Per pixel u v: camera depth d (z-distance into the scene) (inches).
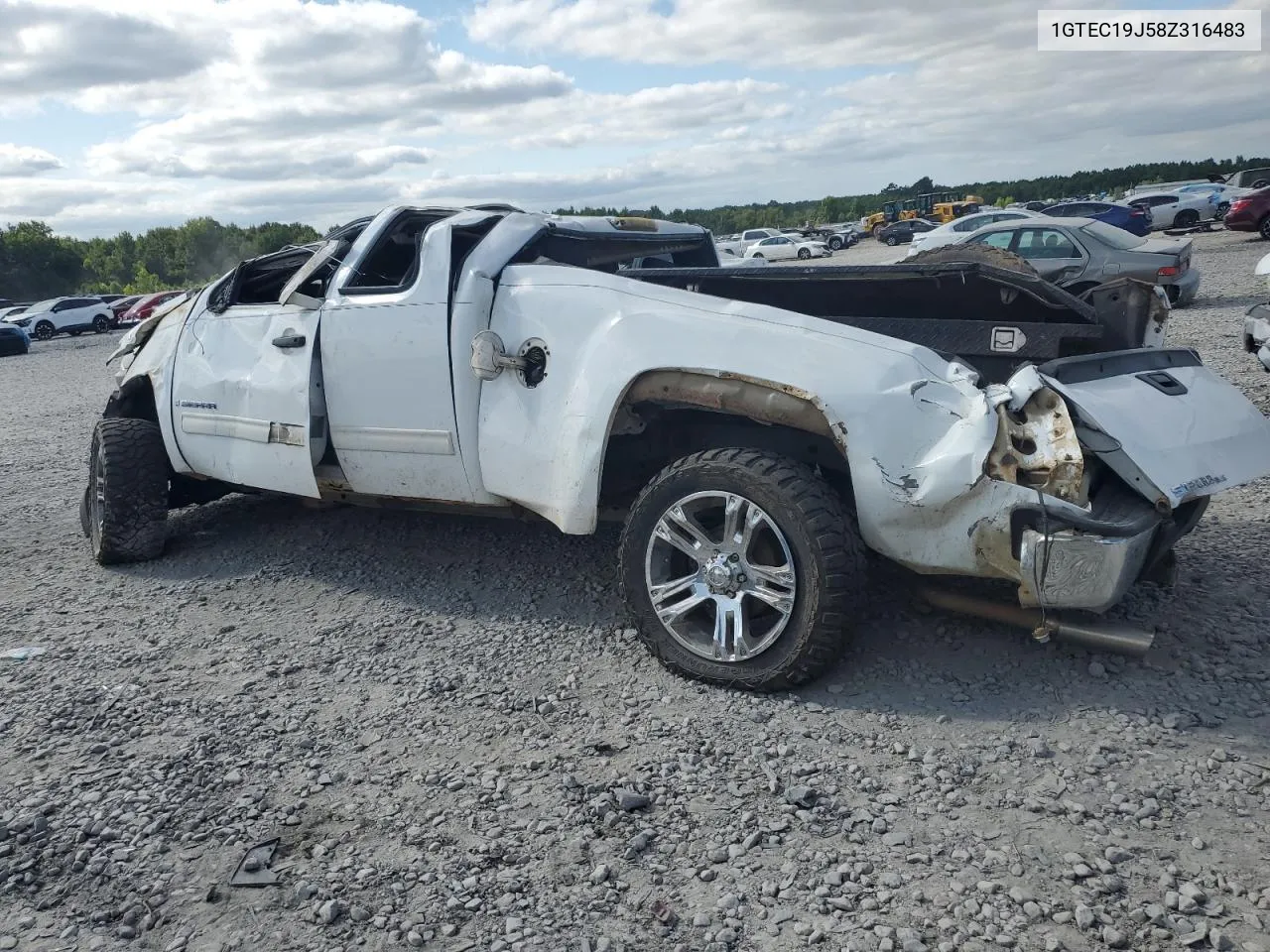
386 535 222.8
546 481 157.3
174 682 154.8
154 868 107.3
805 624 133.9
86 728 139.7
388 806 117.6
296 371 187.5
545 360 158.6
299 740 134.1
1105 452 130.5
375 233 188.4
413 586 192.4
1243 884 96.1
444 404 169.0
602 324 153.3
